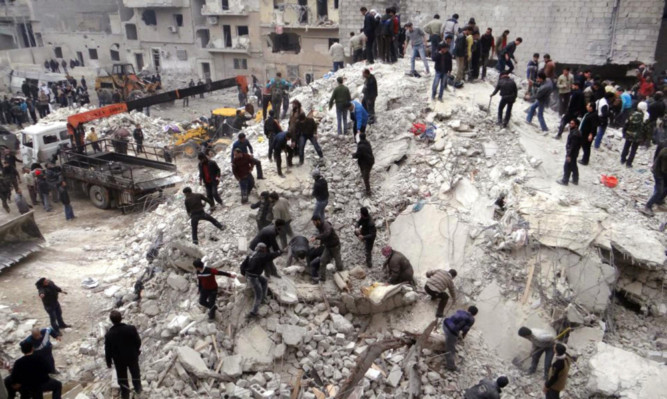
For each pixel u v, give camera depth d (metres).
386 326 10.35
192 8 41.25
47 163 18.73
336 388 8.88
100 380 9.41
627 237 11.51
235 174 12.70
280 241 11.91
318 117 16.34
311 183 13.45
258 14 38.50
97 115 21.55
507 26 24.34
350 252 11.74
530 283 10.91
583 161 14.02
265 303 10.00
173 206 15.91
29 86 31.78
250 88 41.19
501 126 14.90
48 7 46.84
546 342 9.33
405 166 13.78
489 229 11.73
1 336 10.89
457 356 9.80
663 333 11.09
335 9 35.78
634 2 21.72
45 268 13.88
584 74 16.67
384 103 16.09
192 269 11.34
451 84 17.12
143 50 44.94
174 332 9.79
